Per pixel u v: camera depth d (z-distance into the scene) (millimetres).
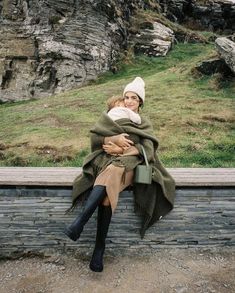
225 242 3502
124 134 3146
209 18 29984
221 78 11875
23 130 8844
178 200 3404
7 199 3291
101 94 12320
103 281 2967
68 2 17906
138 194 3199
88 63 17219
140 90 3492
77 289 2859
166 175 3326
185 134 7902
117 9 19812
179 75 13125
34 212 3320
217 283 2973
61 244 3389
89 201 2895
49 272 3094
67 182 3254
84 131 8383
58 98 12898
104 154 3184
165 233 3439
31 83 16766
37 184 3244
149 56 19828
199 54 20562
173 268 3176
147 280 2992
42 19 17812
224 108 9516
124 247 3428
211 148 7133
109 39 18484
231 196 3447
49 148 7371
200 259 3332
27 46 17562
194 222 3445
